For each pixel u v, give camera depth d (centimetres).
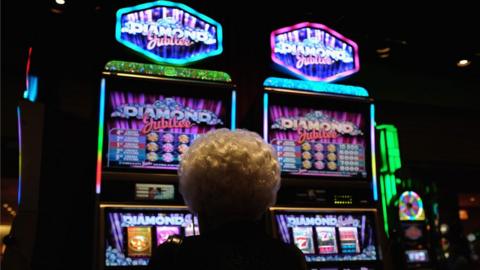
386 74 844
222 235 133
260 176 139
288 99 386
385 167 713
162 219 331
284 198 368
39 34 403
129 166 334
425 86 873
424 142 896
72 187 358
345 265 367
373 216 386
